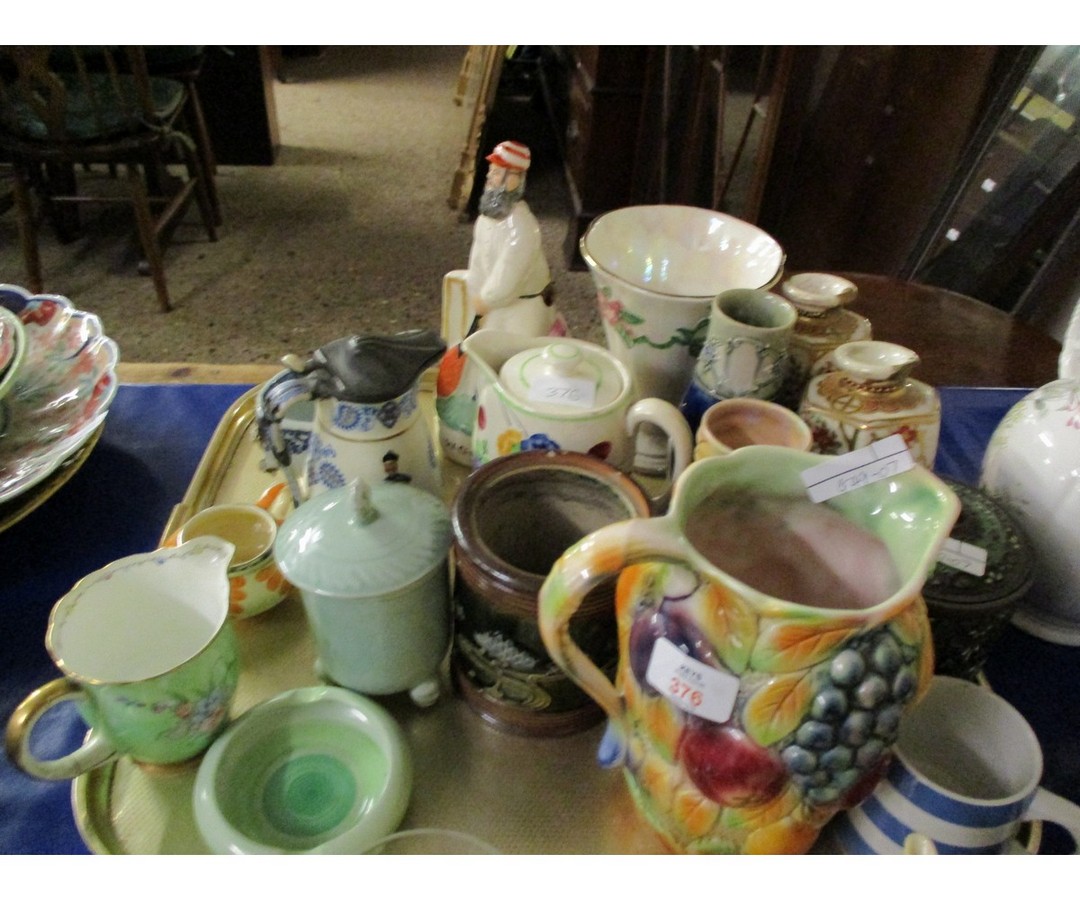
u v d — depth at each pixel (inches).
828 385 24.5
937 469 34.0
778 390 26.2
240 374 38.9
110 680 19.0
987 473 27.3
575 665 17.4
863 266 64.6
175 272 87.7
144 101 70.2
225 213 99.7
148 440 34.3
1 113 68.4
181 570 22.8
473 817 20.8
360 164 114.0
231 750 20.6
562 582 15.7
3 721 23.7
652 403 23.6
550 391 24.2
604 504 21.8
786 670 14.9
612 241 32.1
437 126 127.5
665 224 33.0
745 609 14.9
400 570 19.9
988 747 19.1
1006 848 18.5
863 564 17.7
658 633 16.2
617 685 18.0
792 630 14.6
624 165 90.2
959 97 53.5
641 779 18.2
